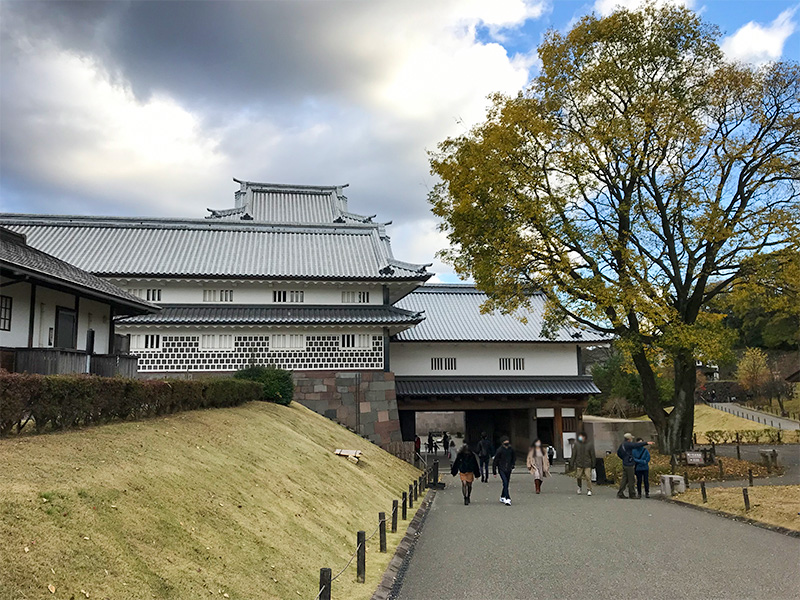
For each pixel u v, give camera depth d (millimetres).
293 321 30719
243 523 9867
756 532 14375
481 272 26266
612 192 26922
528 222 26062
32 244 33125
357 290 33344
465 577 10695
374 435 31266
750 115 25969
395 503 14461
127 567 6863
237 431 16375
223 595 7328
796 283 25172
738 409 68500
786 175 25719
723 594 9555
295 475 14828
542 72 27594
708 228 24562
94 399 12062
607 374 76375
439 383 39062
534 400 39625
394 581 10391
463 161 26797
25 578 5852
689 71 26562
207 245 35156
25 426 11141
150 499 8812
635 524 15500
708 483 23219
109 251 33281
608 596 9500
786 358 73188
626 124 24938
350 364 31750
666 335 24656
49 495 7457
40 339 19750
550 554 12297
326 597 8102
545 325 29906
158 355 30469
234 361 30953
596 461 26531
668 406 72812
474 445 49469
